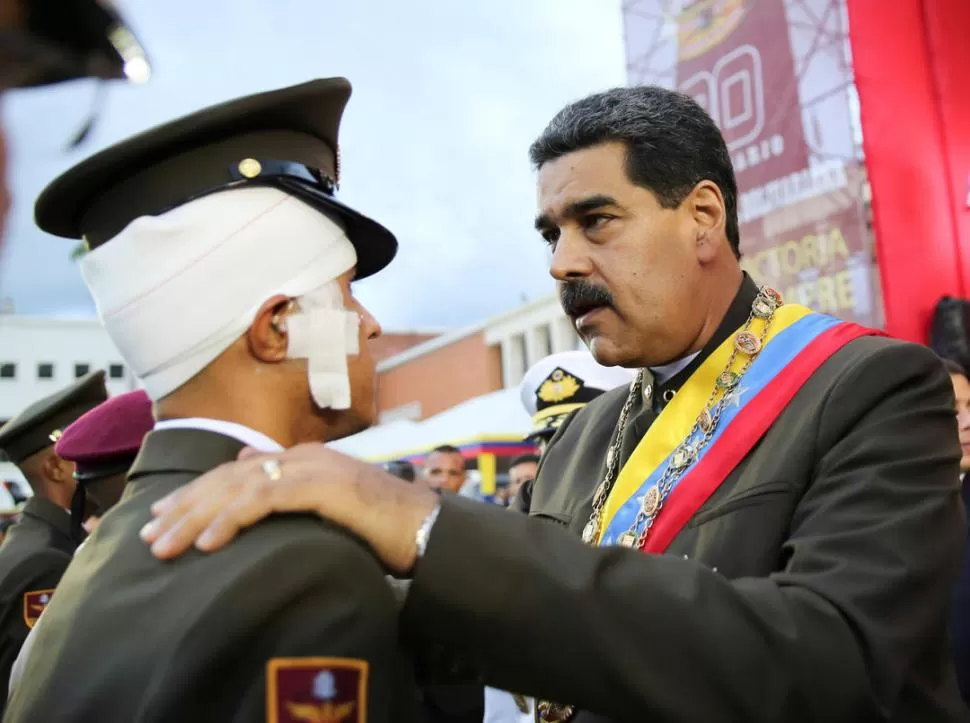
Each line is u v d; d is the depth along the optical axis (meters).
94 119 0.45
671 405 1.39
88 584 0.91
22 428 2.63
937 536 1.06
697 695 0.92
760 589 1.02
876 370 1.19
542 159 1.40
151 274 0.95
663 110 1.35
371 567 0.87
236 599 0.79
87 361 22.25
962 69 4.09
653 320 1.32
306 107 1.02
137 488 0.98
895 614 1.00
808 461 1.19
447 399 22.38
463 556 0.92
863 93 3.98
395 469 4.64
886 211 3.90
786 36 4.30
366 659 0.82
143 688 0.79
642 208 1.31
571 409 2.85
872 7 4.07
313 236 1.02
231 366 0.99
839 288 4.05
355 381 1.05
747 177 4.51
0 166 0.42
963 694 2.26
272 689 0.77
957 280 3.94
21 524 2.60
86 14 0.46
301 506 0.87
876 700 0.97
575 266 1.33
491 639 0.93
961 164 3.98
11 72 0.44
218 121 0.96
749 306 1.43
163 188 0.98
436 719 2.02
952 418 1.20
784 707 0.93
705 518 1.24
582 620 0.92
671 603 0.94
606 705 0.93
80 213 1.04
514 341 20.36
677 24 4.88
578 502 1.55
